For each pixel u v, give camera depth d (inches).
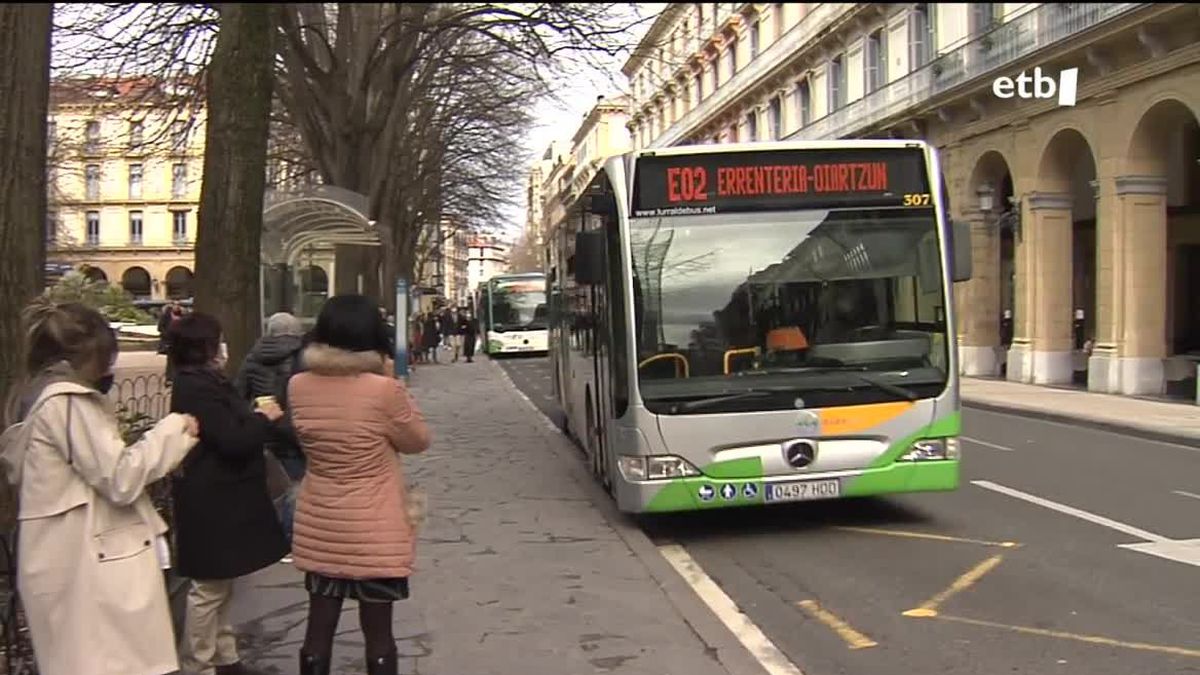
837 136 1505.9
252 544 181.2
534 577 278.8
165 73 673.6
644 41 749.9
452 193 1656.0
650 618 239.3
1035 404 764.6
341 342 162.1
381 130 876.0
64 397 138.3
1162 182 859.4
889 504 382.0
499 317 1768.0
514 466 484.4
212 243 358.6
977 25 1161.4
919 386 322.7
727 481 314.7
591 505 385.4
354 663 205.9
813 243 326.0
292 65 831.1
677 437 313.7
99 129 1045.8
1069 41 888.3
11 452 141.3
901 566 289.9
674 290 320.5
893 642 224.4
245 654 211.6
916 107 1200.8
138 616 141.3
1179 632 225.3
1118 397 818.2
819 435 316.5
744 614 249.4
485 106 1071.6
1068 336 1002.7
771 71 1833.2
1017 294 1035.3
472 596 260.4
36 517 137.9
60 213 2448.3
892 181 331.0
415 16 796.6
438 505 387.2
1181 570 277.6
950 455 325.1
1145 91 830.5
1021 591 260.4
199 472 178.4
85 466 137.1
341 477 161.6
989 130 1083.9
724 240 323.9
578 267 331.3
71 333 142.6
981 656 212.8
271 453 208.2
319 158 881.5
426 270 3164.4
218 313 356.2
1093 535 323.0
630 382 316.2
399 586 164.1
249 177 360.8
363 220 708.0
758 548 319.3
